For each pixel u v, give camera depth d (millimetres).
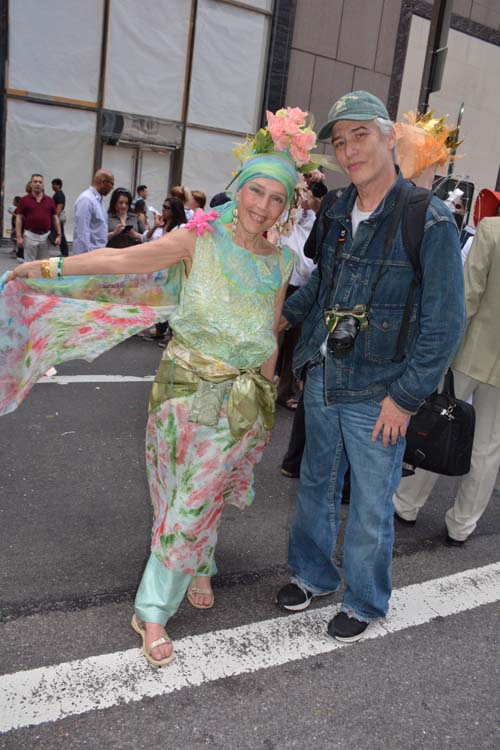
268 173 2107
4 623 2438
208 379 2238
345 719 2166
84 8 12188
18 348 2334
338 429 2477
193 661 2354
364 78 15297
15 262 10969
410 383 2213
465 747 2105
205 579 2695
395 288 2238
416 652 2549
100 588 2717
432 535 3529
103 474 3791
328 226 2428
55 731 1984
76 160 12859
